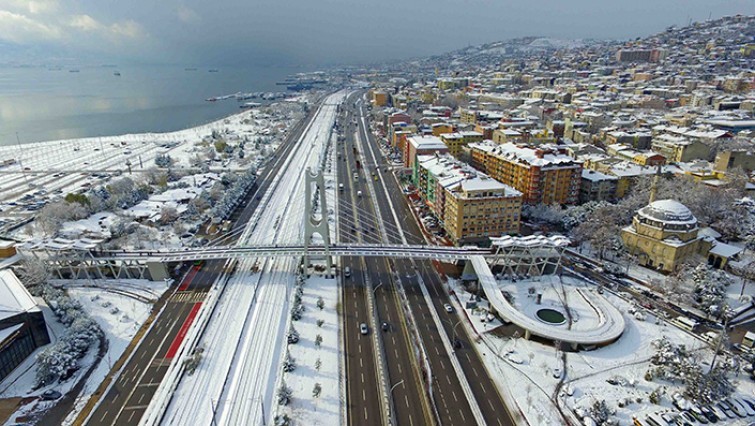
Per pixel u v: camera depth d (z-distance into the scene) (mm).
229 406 105812
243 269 173875
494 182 194000
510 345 128500
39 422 102062
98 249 176250
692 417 101500
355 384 113375
